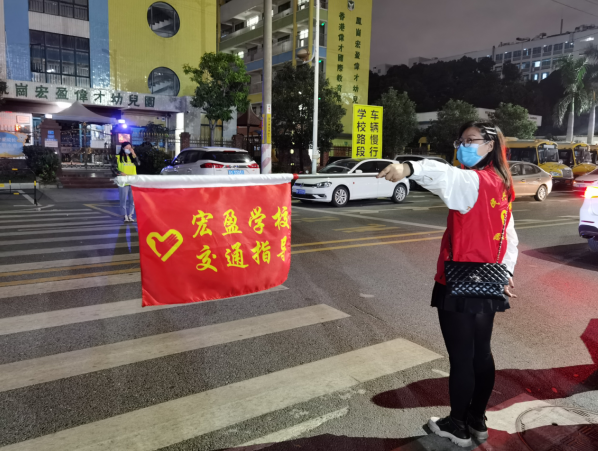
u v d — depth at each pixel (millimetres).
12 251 6715
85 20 21656
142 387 2947
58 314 4203
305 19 34562
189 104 23688
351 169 14453
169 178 2146
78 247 7039
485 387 2363
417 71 67062
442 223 10664
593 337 3932
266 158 14297
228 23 45125
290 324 4102
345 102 35531
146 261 2146
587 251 7801
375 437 2471
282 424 2580
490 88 58500
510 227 2320
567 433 2521
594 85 40031
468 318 2227
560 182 26203
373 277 5770
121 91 22438
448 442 2416
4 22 19812
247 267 2416
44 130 19328
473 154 2205
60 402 2746
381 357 3457
